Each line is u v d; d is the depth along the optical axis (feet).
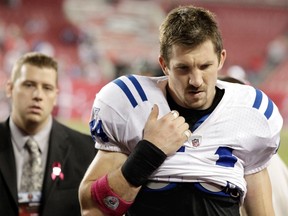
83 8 160.56
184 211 13.56
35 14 157.17
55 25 156.56
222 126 13.99
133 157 13.50
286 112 106.11
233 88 14.58
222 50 13.51
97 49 153.89
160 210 13.67
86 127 82.99
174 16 13.34
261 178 14.99
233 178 13.84
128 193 13.56
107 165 14.30
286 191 17.17
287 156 57.98
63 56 150.20
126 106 14.16
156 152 13.34
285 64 153.69
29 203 18.99
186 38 12.75
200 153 13.75
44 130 19.99
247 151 14.11
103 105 14.34
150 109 14.15
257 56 160.35
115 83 14.67
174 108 14.16
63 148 19.86
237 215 14.21
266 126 14.28
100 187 13.74
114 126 14.12
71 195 19.22
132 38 157.99
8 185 18.81
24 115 19.63
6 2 156.04
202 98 13.19
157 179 13.65
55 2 159.22
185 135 13.57
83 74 140.26
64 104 96.73
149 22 161.27
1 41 144.46
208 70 13.01
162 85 14.52
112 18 160.35
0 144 19.56
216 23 13.35
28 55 20.79
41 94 19.88
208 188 13.62
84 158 19.93
